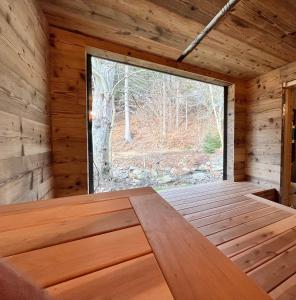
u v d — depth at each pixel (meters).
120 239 0.49
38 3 1.29
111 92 4.76
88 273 0.37
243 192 2.33
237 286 0.34
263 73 2.58
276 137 2.47
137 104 6.12
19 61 0.95
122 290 0.33
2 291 0.21
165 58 2.14
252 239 1.31
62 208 0.69
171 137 6.57
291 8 1.40
